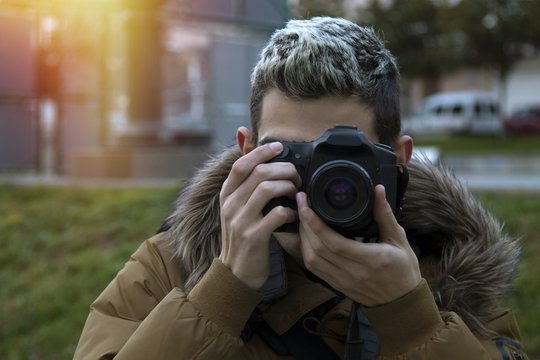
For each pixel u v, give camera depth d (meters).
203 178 1.53
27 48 8.77
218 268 1.28
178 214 1.55
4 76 8.68
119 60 10.71
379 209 1.20
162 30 8.95
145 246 1.59
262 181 1.25
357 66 1.32
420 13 20.39
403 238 1.24
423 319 1.25
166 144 8.94
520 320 3.71
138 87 8.84
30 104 9.05
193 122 10.07
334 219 1.19
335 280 1.25
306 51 1.30
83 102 10.51
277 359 1.38
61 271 4.98
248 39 8.98
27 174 9.14
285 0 7.70
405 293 1.25
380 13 20.44
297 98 1.31
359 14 19.88
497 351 1.46
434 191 1.59
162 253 1.55
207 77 10.37
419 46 20.94
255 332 1.39
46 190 6.98
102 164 8.39
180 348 1.26
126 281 1.52
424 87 35.28
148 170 8.29
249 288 1.27
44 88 9.17
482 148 17.53
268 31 8.02
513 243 1.62
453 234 1.59
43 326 4.37
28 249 5.39
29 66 8.91
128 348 1.28
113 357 1.40
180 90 12.84
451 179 1.63
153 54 8.88
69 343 4.16
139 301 1.49
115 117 11.06
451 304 1.49
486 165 12.77
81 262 5.02
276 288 1.36
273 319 1.38
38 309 4.48
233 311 1.27
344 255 1.21
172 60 12.89
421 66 20.67
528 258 4.25
